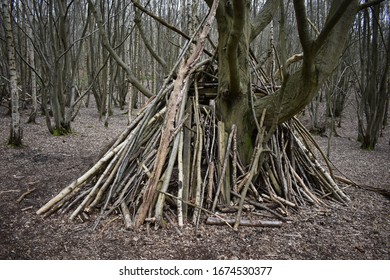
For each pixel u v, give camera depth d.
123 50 10.79
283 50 2.50
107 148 3.49
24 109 10.65
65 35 7.21
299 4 2.34
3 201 3.23
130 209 2.87
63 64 7.38
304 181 3.65
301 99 3.07
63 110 7.25
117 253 2.25
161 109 3.50
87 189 3.26
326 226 2.82
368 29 7.24
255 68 4.08
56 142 6.39
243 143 3.39
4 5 5.36
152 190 2.66
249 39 3.59
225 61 3.39
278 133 3.67
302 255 2.31
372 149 7.37
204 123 3.41
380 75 7.86
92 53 9.98
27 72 11.27
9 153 5.29
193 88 3.68
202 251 2.30
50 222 2.73
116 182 2.95
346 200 3.50
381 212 3.22
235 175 3.12
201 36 2.58
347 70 10.23
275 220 2.83
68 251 2.27
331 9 3.09
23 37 9.67
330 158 6.23
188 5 5.11
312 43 2.61
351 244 2.50
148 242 2.39
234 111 3.36
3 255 2.21
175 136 3.02
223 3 3.32
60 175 4.18
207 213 2.80
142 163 3.06
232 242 2.44
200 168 3.04
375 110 7.26
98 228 2.61
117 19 9.59
